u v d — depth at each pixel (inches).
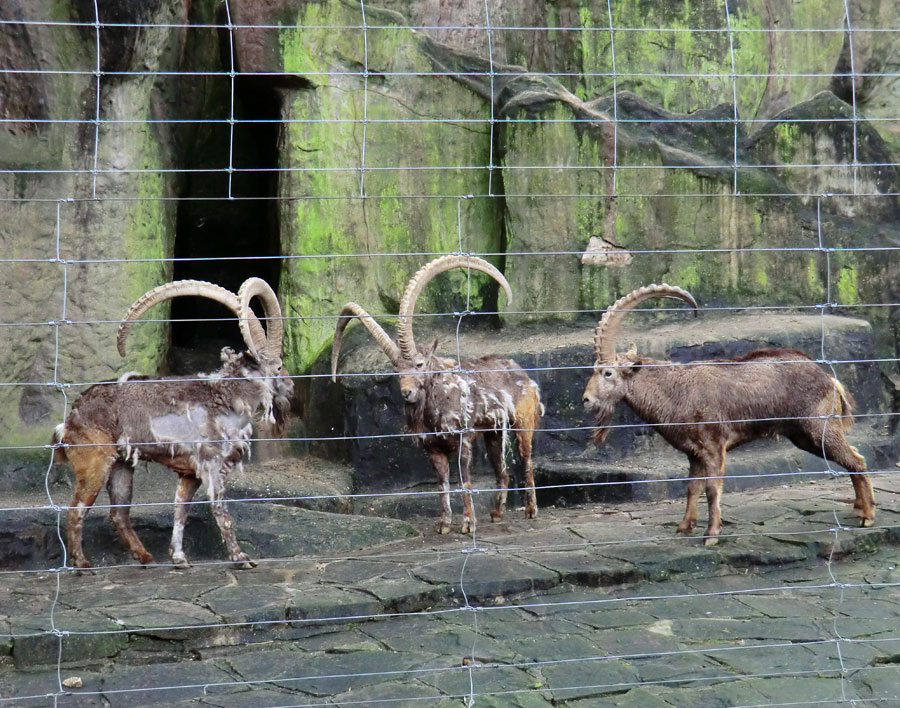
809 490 383.6
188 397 314.3
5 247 381.7
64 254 391.5
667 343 413.4
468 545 326.3
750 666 239.5
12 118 376.2
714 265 454.0
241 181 526.3
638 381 325.1
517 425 366.6
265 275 522.0
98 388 314.5
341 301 448.5
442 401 345.4
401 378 344.2
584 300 444.1
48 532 331.9
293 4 433.4
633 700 224.2
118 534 324.8
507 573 289.1
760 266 457.4
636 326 440.1
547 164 440.5
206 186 521.0
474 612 274.8
